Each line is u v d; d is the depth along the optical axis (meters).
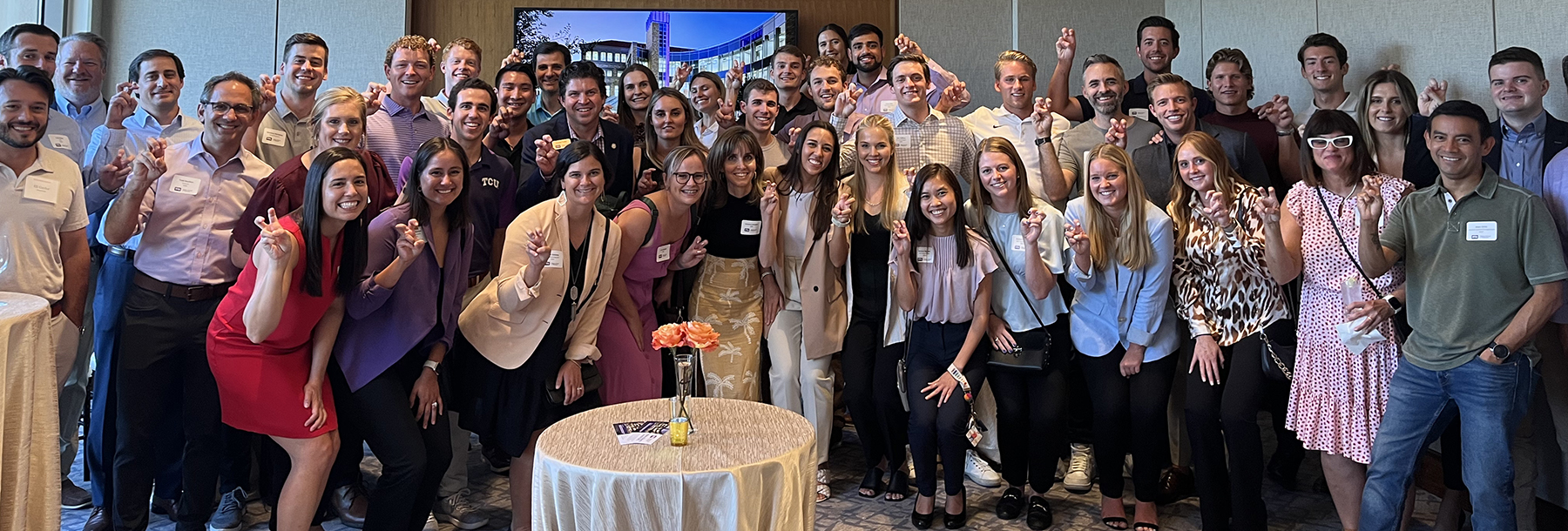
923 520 3.23
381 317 2.70
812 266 3.52
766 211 3.46
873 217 3.52
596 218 3.02
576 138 3.72
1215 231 3.01
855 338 3.57
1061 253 3.32
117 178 2.86
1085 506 3.44
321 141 3.07
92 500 3.21
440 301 2.79
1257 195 3.01
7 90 2.64
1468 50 3.85
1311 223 2.91
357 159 2.54
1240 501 2.90
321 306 2.60
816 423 3.53
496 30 5.91
